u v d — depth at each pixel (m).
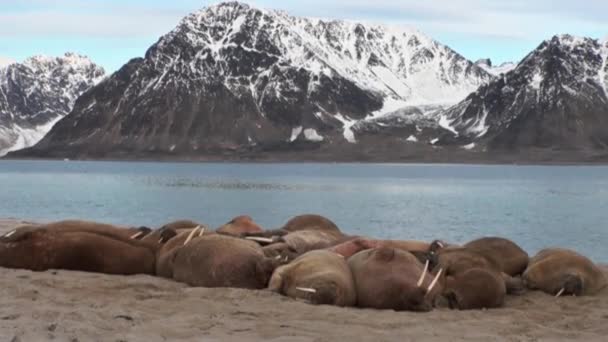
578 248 38.66
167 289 15.12
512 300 15.96
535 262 17.28
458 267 15.49
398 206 73.00
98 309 12.67
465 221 55.28
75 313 12.12
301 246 17.97
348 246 17.41
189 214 57.94
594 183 143.75
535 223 53.84
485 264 15.75
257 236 18.50
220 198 82.69
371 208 69.62
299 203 75.69
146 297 14.22
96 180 137.25
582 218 58.50
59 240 16.69
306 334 11.50
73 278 15.65
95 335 10.77
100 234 16.95
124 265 16.77
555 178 178.25
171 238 17.25
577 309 14.96
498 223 53.59
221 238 16.25
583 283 16.59
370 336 11.52
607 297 16.36
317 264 14.82
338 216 59.34
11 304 12.89
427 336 11.74
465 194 99.62
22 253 16.66
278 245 17.28
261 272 15.66
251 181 141.62
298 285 14.62
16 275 15.70
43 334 10.57
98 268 16.62
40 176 162.75
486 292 14.91
